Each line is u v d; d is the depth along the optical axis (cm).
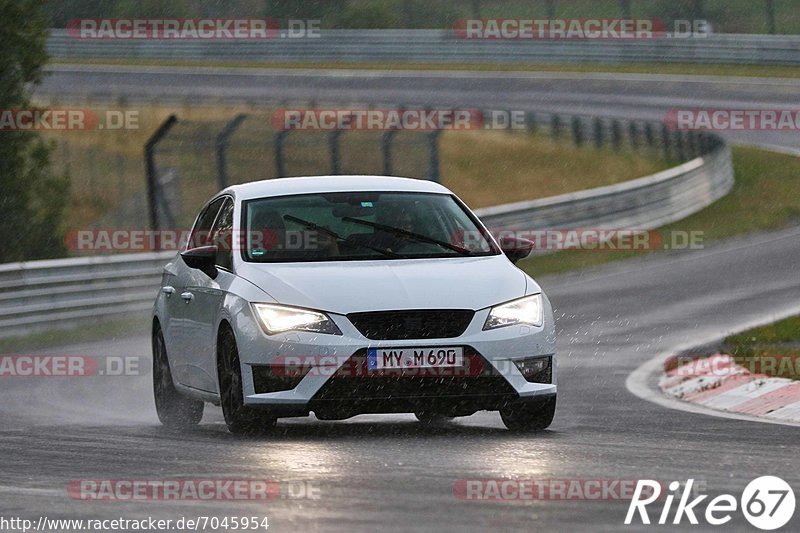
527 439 2544
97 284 6575
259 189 3062
